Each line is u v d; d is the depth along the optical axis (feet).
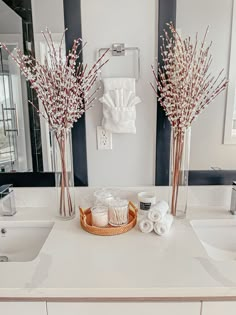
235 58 4.25
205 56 4.10
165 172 4.58
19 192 4.67
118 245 3.47
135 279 2.82
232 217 4.26
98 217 3.82
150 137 4.52
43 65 4.01
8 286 2.73
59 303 2.81
